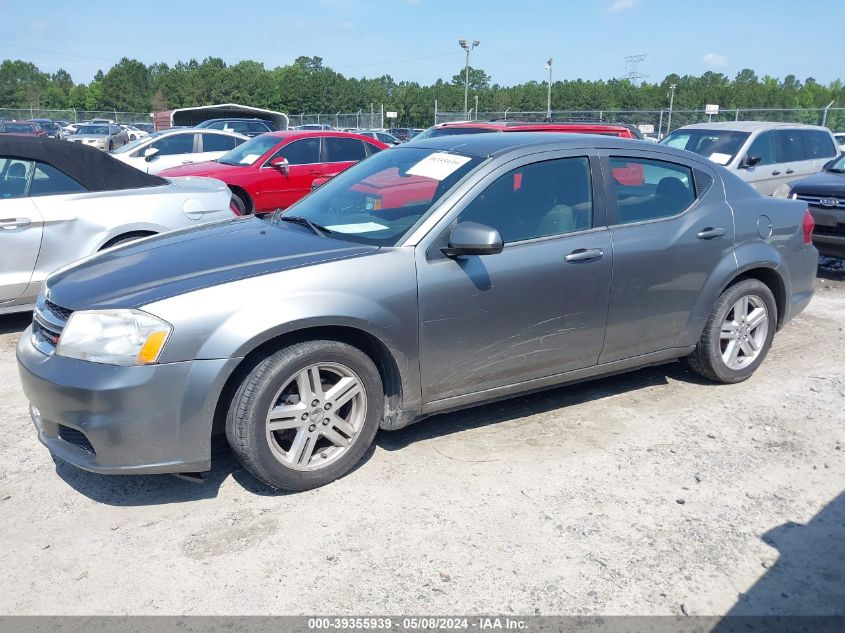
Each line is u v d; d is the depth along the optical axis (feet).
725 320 15.44
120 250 13.05
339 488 11.51
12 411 14.55
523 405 14.78
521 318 12.62
